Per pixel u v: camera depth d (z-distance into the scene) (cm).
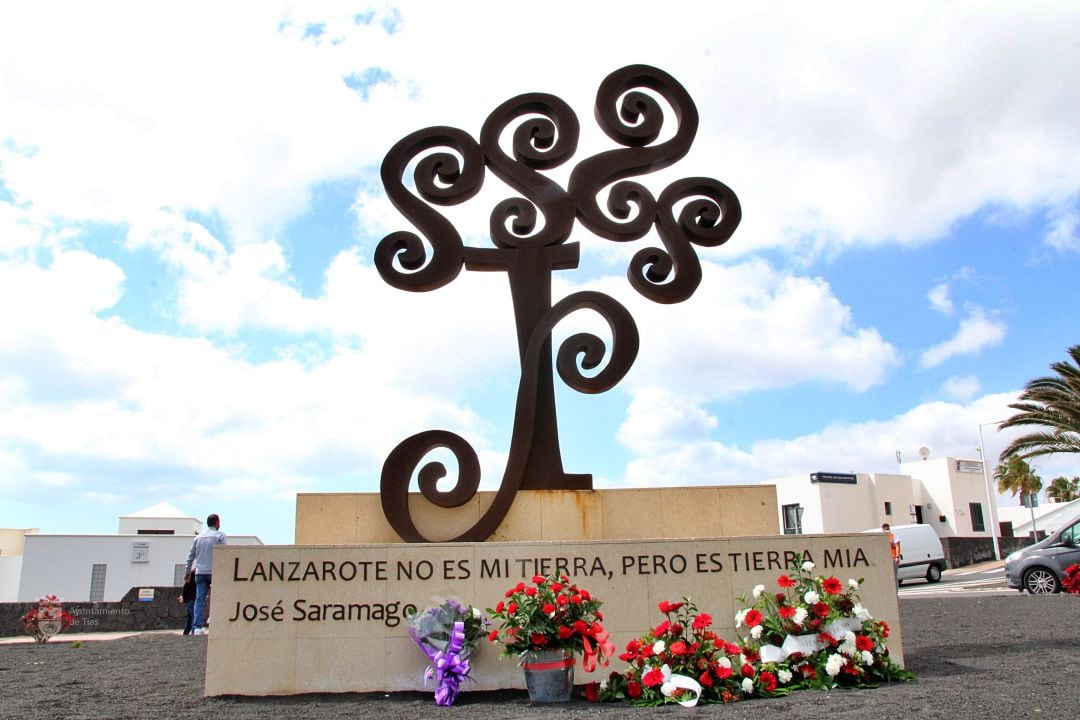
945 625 1209
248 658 771
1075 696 613
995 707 580
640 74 1121
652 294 1033
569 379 988
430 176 1062
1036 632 1074
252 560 790
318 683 770
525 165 1075
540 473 988
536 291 1030
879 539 823
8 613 1648
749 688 670
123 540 2600
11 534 3353
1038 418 2458
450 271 1028
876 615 804
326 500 984
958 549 3544
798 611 710
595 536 966
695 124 1110
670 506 987
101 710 689
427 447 970
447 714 662
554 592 725
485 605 792
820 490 3656
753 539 817
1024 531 4819
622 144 1106
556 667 704
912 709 582
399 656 777
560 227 1045
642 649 702
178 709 696
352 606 786
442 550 803
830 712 589
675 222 1061
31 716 662
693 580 806
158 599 1747
